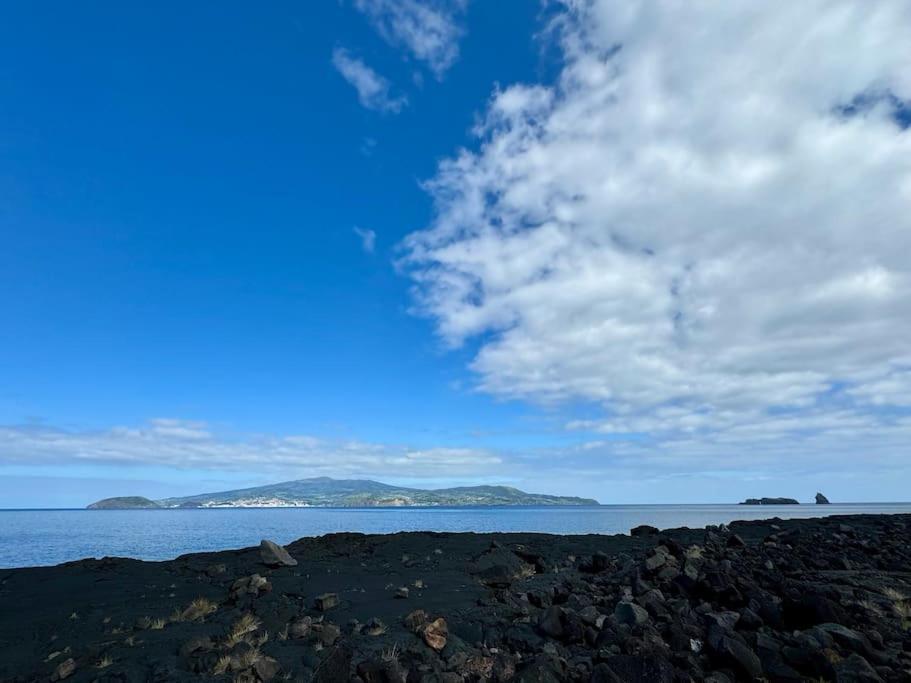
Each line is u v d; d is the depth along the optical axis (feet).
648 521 344.08
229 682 28.81
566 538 89.45
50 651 35.94
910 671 26.32
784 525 97.25
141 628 39.88
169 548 168.45
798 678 26.53
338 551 80.38
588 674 28.35
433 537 94.02
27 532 278.26
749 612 34.78
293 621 40.50
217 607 46.44
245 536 226.79
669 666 27.04
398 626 37.86
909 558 58.90
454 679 28.58
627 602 37.70
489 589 50.55
